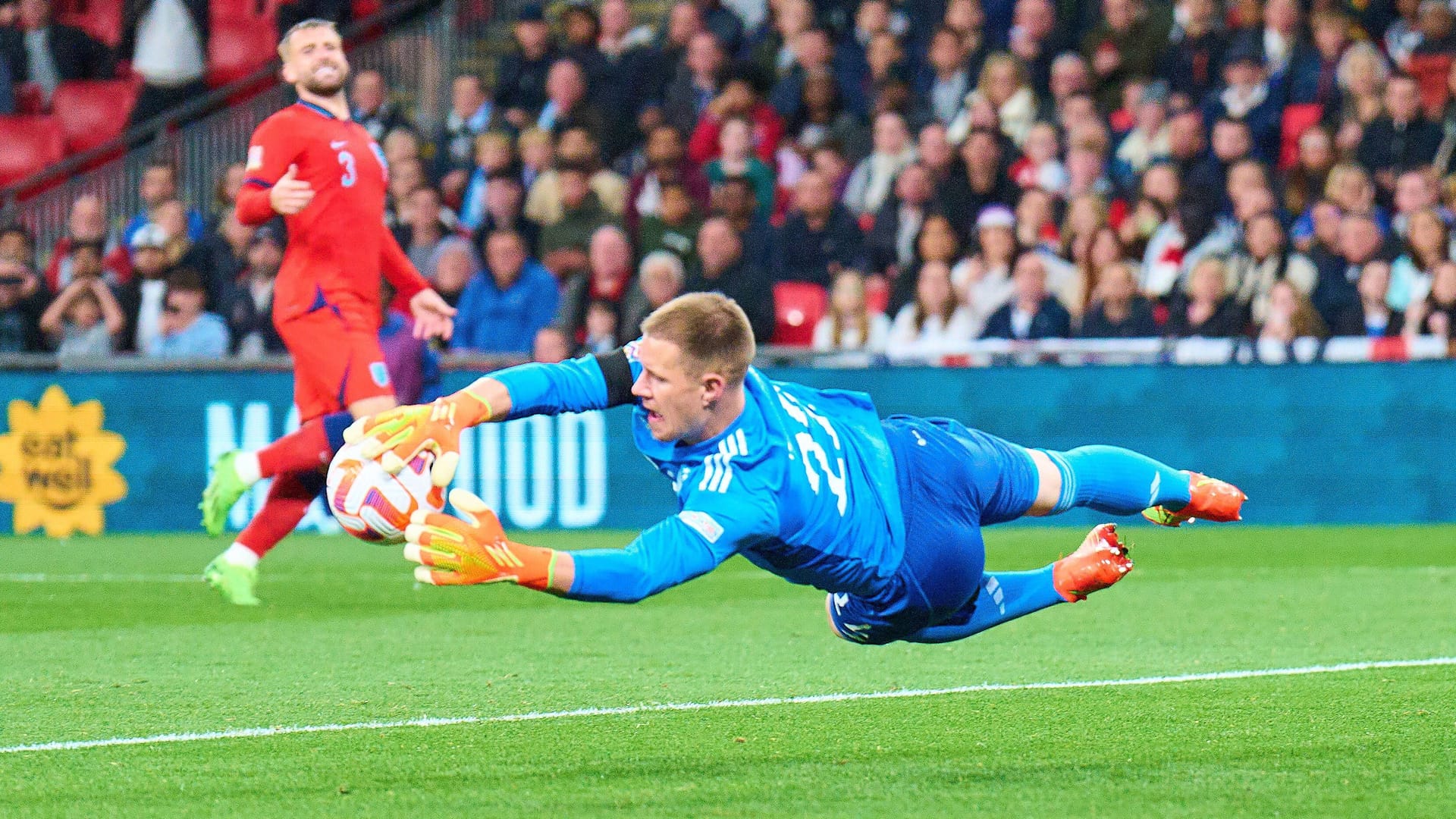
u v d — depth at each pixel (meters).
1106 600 26.39
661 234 43.00
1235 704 17.34
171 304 41.50
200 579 30.28
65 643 22.59
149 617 25.25
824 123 47.12
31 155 51.41
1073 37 47.81
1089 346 39.22
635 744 15.52
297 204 23.56
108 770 14.47
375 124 46.56
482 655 21.36
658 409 12.84
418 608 26.25
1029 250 41.03
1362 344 39.31
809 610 25.80
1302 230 42.59
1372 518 39.31
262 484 39.94
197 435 40.06
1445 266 39.31
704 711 17.19
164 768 14.55
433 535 11.29
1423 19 46.66
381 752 15.20
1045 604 15.94
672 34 48.84
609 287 40.88
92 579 30.58
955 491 14.42
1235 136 42.78
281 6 51.28
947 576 14.38
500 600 27.34
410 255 42.81
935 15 49.00
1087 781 13.78
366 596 27.86
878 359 39.31
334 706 17.66
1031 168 43.53
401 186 43.72
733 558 33.22
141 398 40.09
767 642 22.39
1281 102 44.62
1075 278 40.16
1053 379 39.31
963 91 47.12
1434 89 46.22
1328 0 46.53
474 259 43.03
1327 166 42.62
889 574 14.05
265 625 24.36
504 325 40.59
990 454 14.76
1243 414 39.31
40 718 17.03
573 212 43.66
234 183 44.72
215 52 51.47
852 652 21.33
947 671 19.70
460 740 15.74
